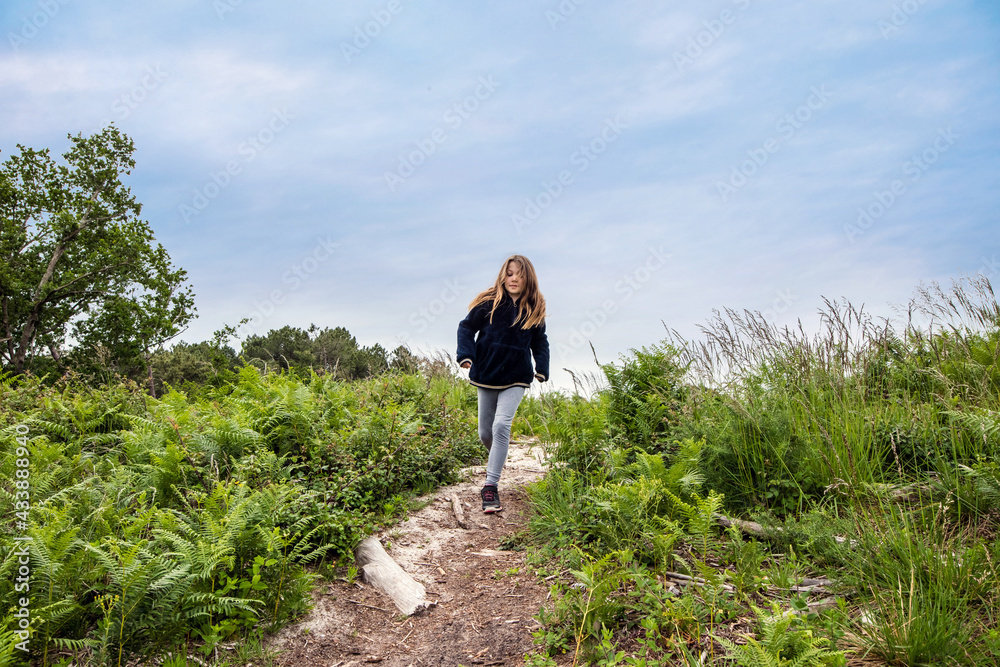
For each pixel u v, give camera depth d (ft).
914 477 14.57
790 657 8.68
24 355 85.25
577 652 9.88
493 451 18.11
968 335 20.88
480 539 16.11
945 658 8.57
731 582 11.47
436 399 27.50
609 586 10.88
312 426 18.66
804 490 15.01
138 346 87.51
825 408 16.80
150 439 16.98
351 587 13.21
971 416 14.47
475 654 10.71
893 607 9.65
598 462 18.47
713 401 18.92
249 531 11.46
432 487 19.51
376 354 81.51
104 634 9.16
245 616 10.93
